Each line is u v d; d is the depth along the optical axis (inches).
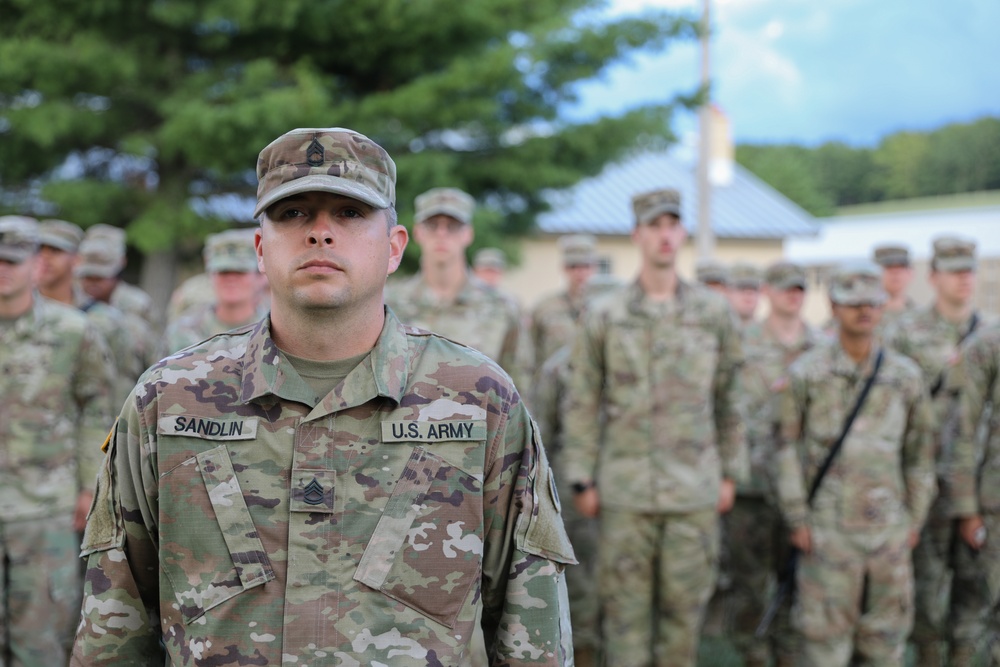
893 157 3105.3
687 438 185.3
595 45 528.4
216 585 70.8
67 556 174.2
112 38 468.8
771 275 249.0
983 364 190.2
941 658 219.6
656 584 189.3
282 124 442.6
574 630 207.8
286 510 71.5
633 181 992.2
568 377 213.9
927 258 775.1
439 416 74.5
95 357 178.7
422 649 71.1
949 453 201.2
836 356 176.9
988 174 2962.6
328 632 69.8
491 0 511.2
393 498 72.3
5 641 167.2
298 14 478.9
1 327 170.2
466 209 205.3
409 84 496.7
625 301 189.8
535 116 545.0
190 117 434.9
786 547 212.5
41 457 171.0
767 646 210.5
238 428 72.7
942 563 210.5
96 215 468.8
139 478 74.2
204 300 274.7
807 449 178.1
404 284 211.0
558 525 80.2
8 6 464.4
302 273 70.8
